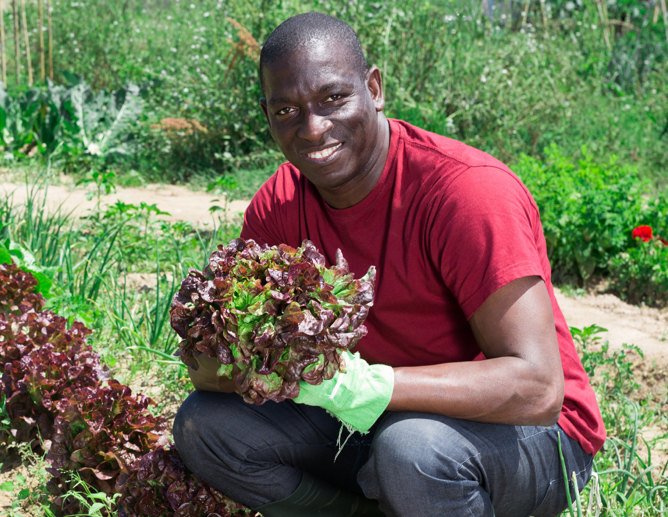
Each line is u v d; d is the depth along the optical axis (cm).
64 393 245
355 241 189
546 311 165
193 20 1020
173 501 197
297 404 193
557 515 201
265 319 152
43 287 325
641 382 344
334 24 176
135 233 494
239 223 538
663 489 234
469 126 741
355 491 205
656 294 467
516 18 979
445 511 168
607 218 486
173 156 778
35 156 732
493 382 161
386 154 184
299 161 180
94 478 225
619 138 793
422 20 757
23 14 905
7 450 261
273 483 189
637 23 1116
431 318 186
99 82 1026
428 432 166
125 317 359
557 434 180
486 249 164
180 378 300
